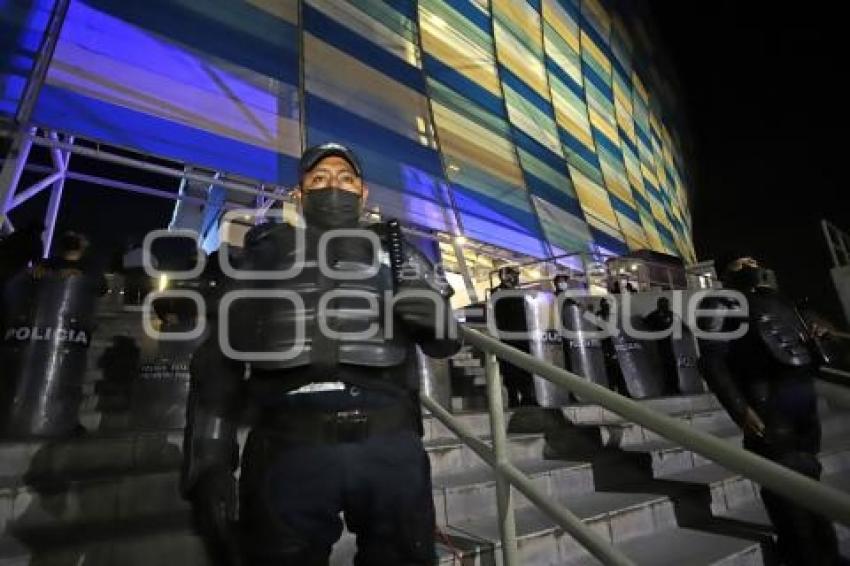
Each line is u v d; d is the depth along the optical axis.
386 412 1.33
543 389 5.07
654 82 28.22
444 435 3.73
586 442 4.05
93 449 2.52
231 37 7.49
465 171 10.49
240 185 6.76
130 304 4.68
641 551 2.81
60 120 5.16
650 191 21.69
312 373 1.28
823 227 9.55
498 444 2.12
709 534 3.08
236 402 1.37
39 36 5.38
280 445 1.26
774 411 2.88
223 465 1.30
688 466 4.16
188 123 6.30
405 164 9.20
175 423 3.18
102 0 6.08
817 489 1.17
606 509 3.00
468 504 2.92
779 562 2.95
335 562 2.28
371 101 9.30
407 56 10.88
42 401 2.64
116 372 3.91
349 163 1.61
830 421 5.54
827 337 5.23
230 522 1.25
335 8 9.71
